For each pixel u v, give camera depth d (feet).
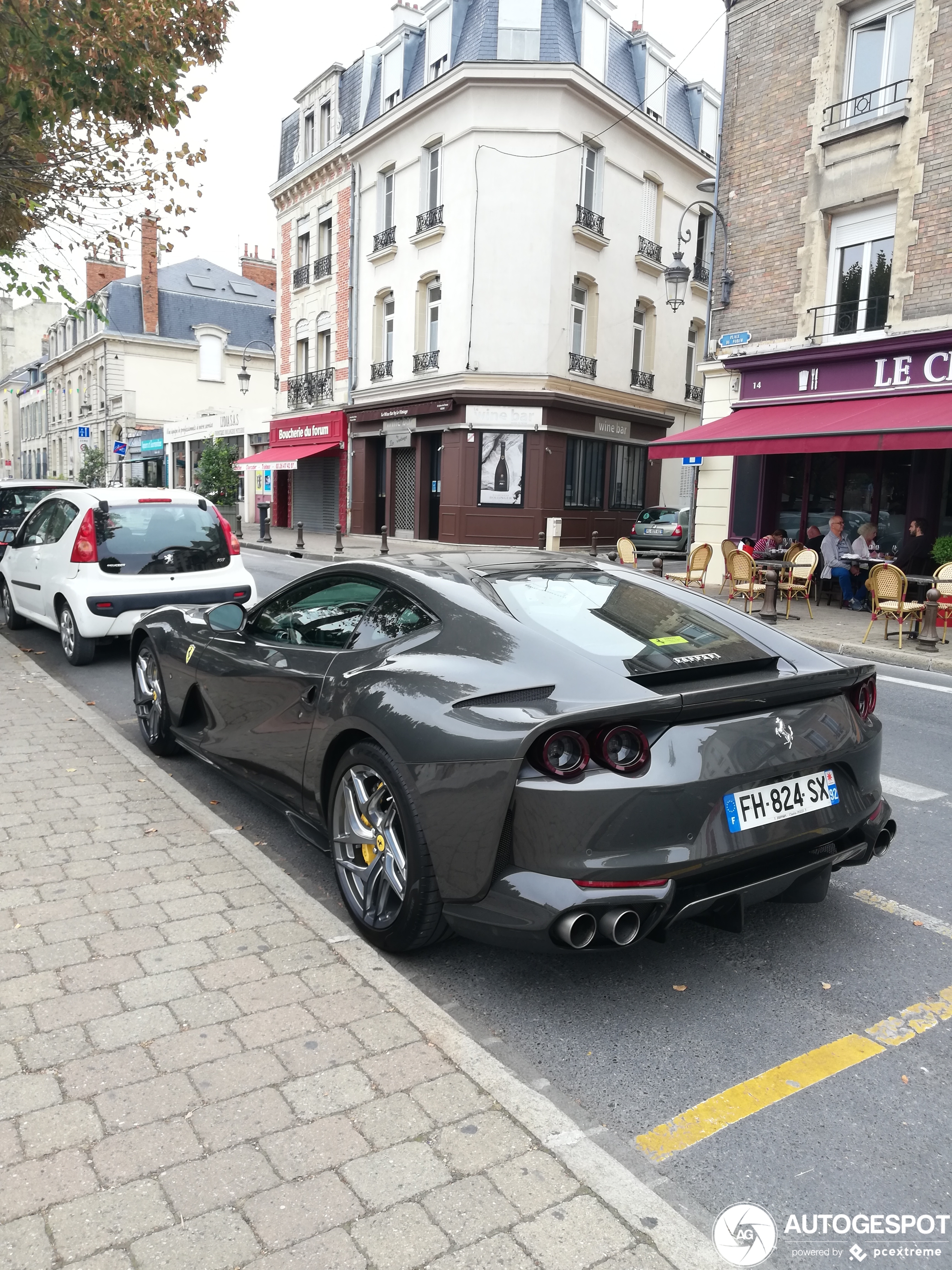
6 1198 6.24
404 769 9.40
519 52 72.79
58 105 23.44
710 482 54.24
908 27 43.50
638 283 86.38
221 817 14.32
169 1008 8.58
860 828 10.05
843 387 46.24
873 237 45.60
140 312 153.38
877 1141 7.43
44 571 27.96
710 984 9.86
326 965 9.43
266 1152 6.75
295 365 102.01
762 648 10.63
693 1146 7.32
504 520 77.00
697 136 92.38
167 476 135.13
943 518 45.03
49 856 11.99
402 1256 5.87
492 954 10.42
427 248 79.51
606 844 8.29
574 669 9.12
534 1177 6.59
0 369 246.06
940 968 10.28
